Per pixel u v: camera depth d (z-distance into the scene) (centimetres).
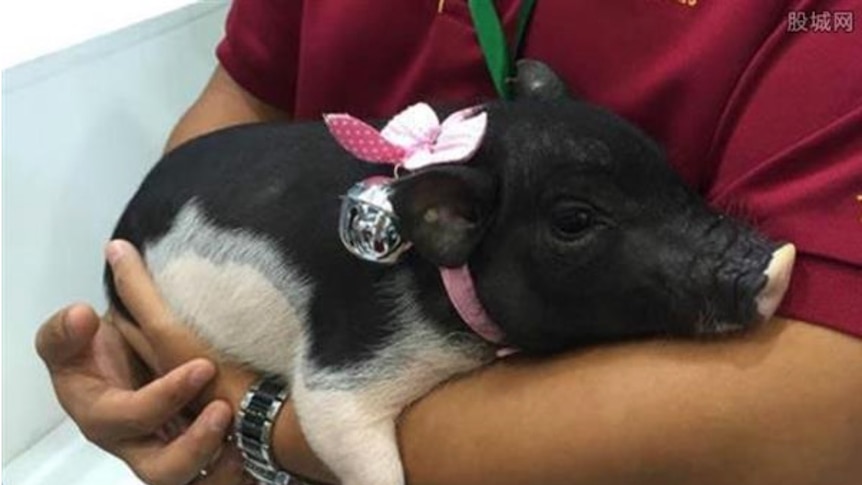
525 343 77
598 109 77
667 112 82
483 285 76
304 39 100
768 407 69
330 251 81
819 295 70
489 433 76
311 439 82
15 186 151
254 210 86
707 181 81
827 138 72
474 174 74
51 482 157
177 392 87
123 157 167
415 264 79
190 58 174
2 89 145
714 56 79
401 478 79
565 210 73
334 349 81
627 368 73
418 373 80
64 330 93
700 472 71
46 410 163
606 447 72
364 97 99
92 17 162
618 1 84
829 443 69
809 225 71
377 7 96
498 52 86
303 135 89
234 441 88
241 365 88
